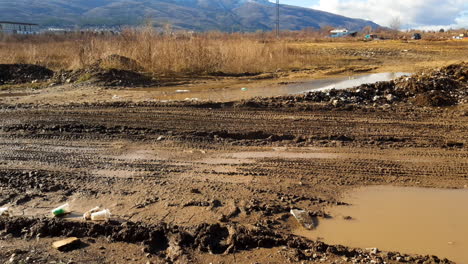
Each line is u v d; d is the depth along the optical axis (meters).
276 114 8.87
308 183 5.42
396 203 4.88
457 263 3.65
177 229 4.05
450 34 76.06
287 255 3.67
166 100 10.46
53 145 7.02
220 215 4.40
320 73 17.75
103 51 18.23
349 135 7.41
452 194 5.13
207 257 3.65
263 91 12.30
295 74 17.50
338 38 63.84
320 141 7.17
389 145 6.95
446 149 6.76
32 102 10.59
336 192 5.16
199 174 5.70
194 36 21.20
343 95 10.41
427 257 3.69
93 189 5.16
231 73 17.73
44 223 4.10
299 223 4.34
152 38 19.56
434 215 4.59
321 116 8.73
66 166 6.01
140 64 17.00
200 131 7.60
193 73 17.02
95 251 3.74
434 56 26.92
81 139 7.34
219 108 9.43
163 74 16.14
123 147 6.89
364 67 19.69
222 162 6.19
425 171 5.84
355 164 6.11
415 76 12.16
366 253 3.75
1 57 19.94
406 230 4.26
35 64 17.56
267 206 4.64
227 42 21.20
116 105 9.77
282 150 6.76
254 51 20.27
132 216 4.40
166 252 3.73
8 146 6.96
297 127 7.88
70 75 15.27
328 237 4.10
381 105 9.91
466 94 10.84
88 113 9.00
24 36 39.19
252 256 3.66
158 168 5.92
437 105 9.84
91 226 4.07
